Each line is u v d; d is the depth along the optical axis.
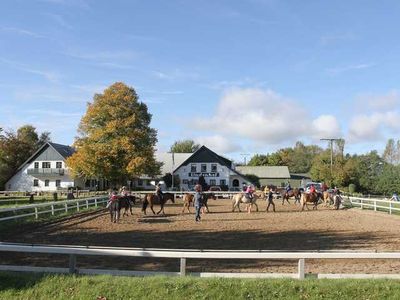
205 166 87.44
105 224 25.66
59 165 83.50
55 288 9.71
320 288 9.62
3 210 22.17
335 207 39.16
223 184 86.88
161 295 9.38
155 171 62.34
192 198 35.19
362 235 20.83
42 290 9.65
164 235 20.67
